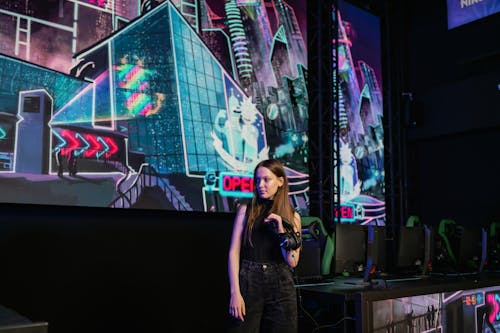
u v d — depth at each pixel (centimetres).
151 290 422
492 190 635
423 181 719
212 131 462
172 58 441
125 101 406
